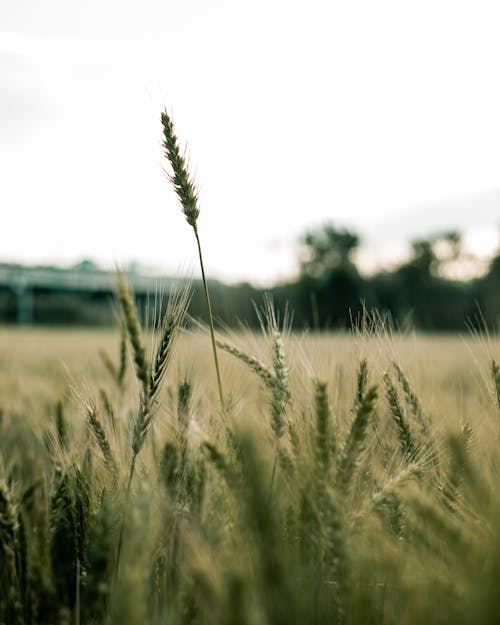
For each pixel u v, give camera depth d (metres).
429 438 0.91
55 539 0.89
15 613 0.82
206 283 0.91
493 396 0.93
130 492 0.86
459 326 15.98
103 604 0.80
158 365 0.87
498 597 0.68
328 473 0.79
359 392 0.90
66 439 1.01
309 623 0.72
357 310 0.95
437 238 21.39
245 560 0.73
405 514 0.83
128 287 0.85
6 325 23.56
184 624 0.77
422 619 0.72
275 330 0.93
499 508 0.73
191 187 0.90
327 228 25.16
